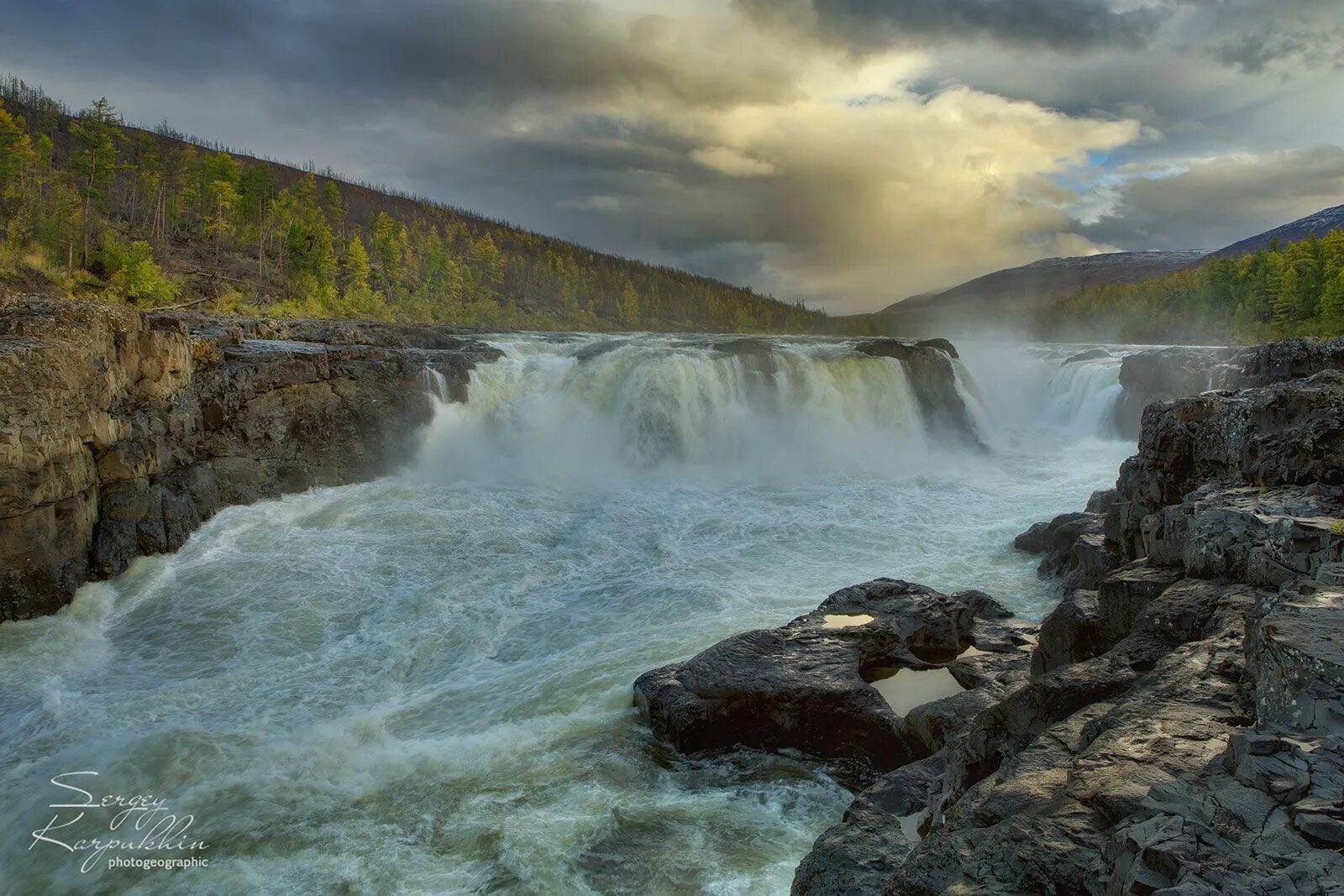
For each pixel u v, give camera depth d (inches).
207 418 1068.5
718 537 1016.9
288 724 588.4
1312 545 411.8
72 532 822.5
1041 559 914.7
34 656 700.0
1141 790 245.4
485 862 424.8
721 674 566.3
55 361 795.4
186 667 692.1
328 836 448.8
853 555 943.7
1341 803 206.7
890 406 1676.9
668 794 492.1
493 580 866.1
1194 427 671.1
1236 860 197.2
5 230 2300.7
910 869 270.7
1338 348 1235.2
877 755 532.4
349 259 3501.5
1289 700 255.3
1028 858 235.9
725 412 1540.4
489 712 595.8
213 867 424.8
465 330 2337.6
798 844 438.9
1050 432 1935.3
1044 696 404.8
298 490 1159.0
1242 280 4288.9
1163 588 498.6
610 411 1513.3
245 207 3341.5
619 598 812.0
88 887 418.0
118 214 3479.3
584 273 6574.8
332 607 805.9
